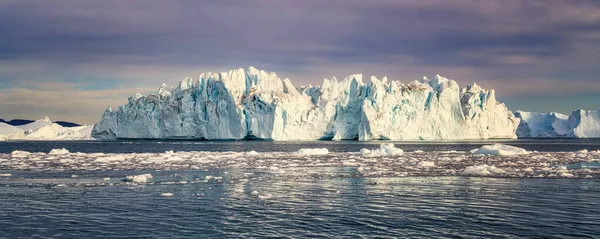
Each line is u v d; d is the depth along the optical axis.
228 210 24.41
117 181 34.88
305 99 149.12
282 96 143.00
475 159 57.38
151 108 156.00
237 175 39.16
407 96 145.38
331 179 36.47
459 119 150.12
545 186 32.34
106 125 163.75
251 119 141.75
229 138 145.12
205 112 149.25
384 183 34.16
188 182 34.53
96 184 33.12
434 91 150.12
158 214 23.45
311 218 22.69
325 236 19.69
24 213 23.64
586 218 22.64
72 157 59.81
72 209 24.55
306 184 33.66
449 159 57.22
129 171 41.97
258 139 142.38
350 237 19.55
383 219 22.50
